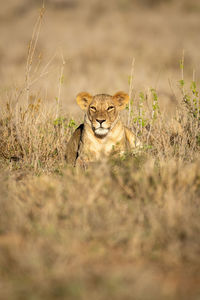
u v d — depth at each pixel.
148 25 51.31
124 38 43.91
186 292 5.44
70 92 23.00
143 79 25.03
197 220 7.17
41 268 5.89
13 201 7.97
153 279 5.75
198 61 32.09
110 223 7.09
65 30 50.28
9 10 64.19
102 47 38.97
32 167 11.30
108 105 11.65
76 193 7.82
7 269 5.96
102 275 5.71
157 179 8.45
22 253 6.20
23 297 5.31
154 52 36.34
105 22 54.94
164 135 12.59
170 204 7.38
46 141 12.57
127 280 5.56
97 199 7.75
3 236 7.00
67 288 5.35
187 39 42.38
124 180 8.63
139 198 7.95
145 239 6.66
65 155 12.70
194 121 12.46
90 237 6.85
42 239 6.61
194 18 54.50
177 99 13.32
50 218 7.28
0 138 12.76
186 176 8.59
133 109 14.04
